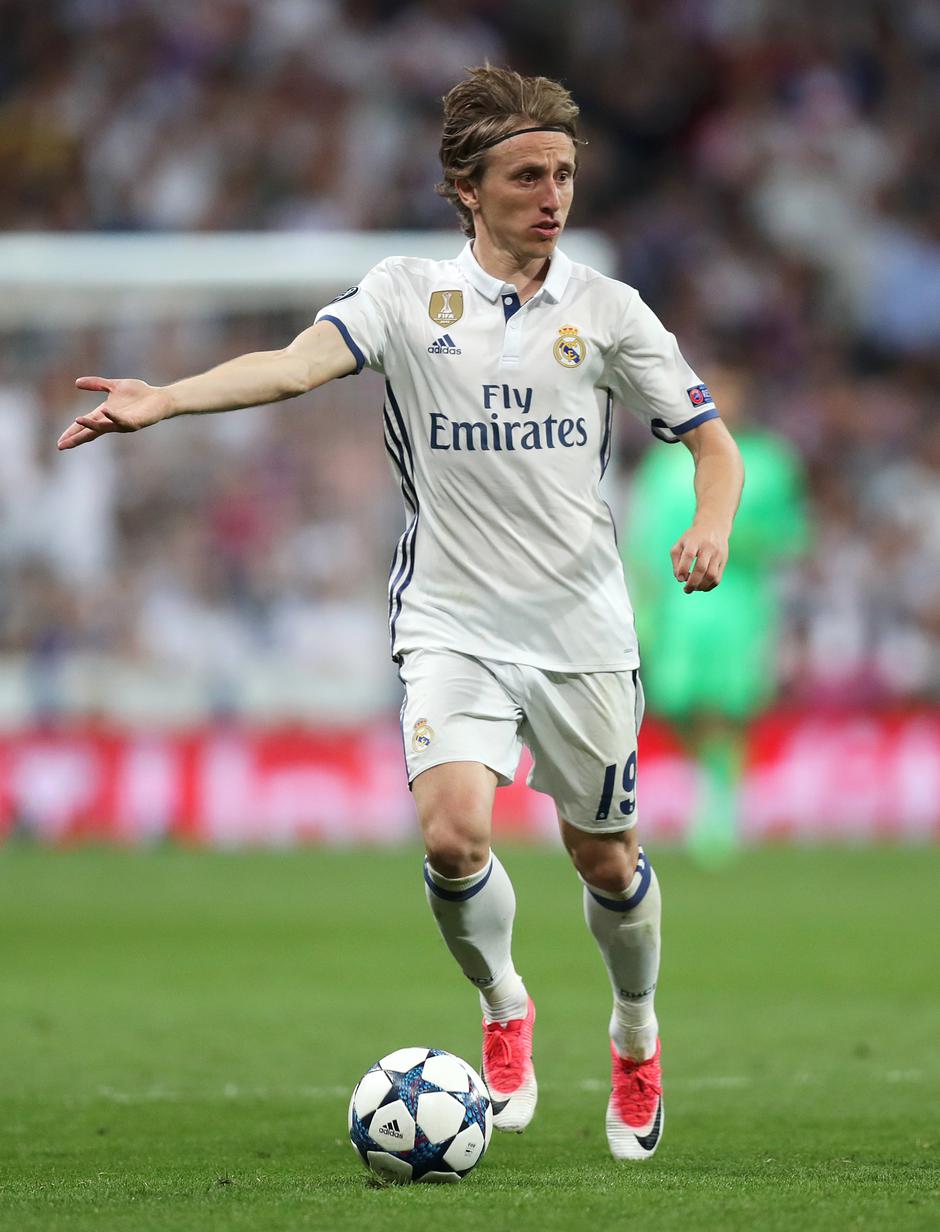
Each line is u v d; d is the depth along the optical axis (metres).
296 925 40.12
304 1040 25.83
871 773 60.03
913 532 71.62
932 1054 24.39
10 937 38.19
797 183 81.88
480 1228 12.42
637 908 16.55
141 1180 15.34
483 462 15.87
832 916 41.00
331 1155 17.30
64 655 58.97
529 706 16.05
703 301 79.69
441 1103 14.68
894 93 84.94
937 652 67.00
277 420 59.78
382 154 76.44
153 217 74.50
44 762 57.91
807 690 65.12
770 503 51.00
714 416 16.25
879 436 76.12
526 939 37.56
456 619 16.03
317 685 59.94
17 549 58.72
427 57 79.31
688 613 50.97
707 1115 19.81
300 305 57.84
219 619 59.81
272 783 58.19
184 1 78.19
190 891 46.28
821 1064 23.59
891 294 80.62
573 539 15.99
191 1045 25.41
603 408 16.30
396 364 16.08
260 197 75.06
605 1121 18.38
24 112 76.56
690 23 85.00
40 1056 24.47
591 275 16.16
